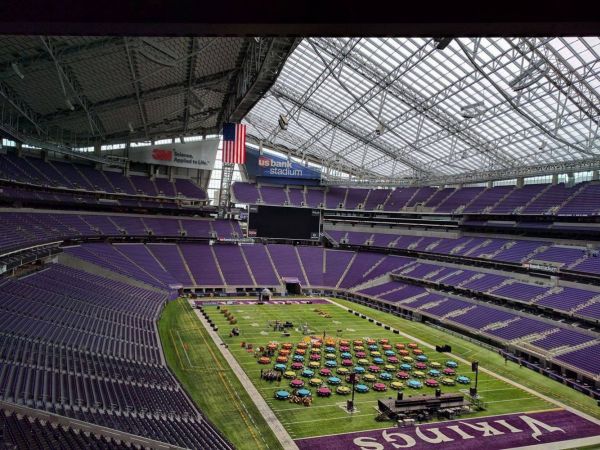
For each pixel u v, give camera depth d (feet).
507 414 111.65
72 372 97.14
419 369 141.08
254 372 131.85
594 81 140.26
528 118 162.91
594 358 139.13
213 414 104.53
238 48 156.56
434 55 158.51
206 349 150.00
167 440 79.87
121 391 97.19
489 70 152.25
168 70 161.48
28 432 64.80
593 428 105.81
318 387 123.03
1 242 138.00
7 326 106.32
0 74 138.21
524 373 143.95
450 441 97.25
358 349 155.94
